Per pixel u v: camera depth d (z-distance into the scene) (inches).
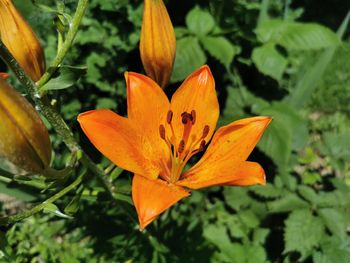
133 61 25.6
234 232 23.1
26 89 12.1
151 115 12.9
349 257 21.1
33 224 21.2
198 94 13.1
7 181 16.2
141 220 10.8
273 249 23.6
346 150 23.6
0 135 10.6
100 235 20.6
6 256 12.4
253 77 25.3
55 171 12.3
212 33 22.9
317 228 21.0
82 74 12.1
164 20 12.5
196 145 13.3
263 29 23.9
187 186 12.8
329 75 36.2
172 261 20.1
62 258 20.8
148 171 12.6
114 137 12.1
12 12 11.7
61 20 12.1
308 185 23.5
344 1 43.4
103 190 14.9
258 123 12.7
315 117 34.0
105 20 24.5
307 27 23.7
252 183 11.4
